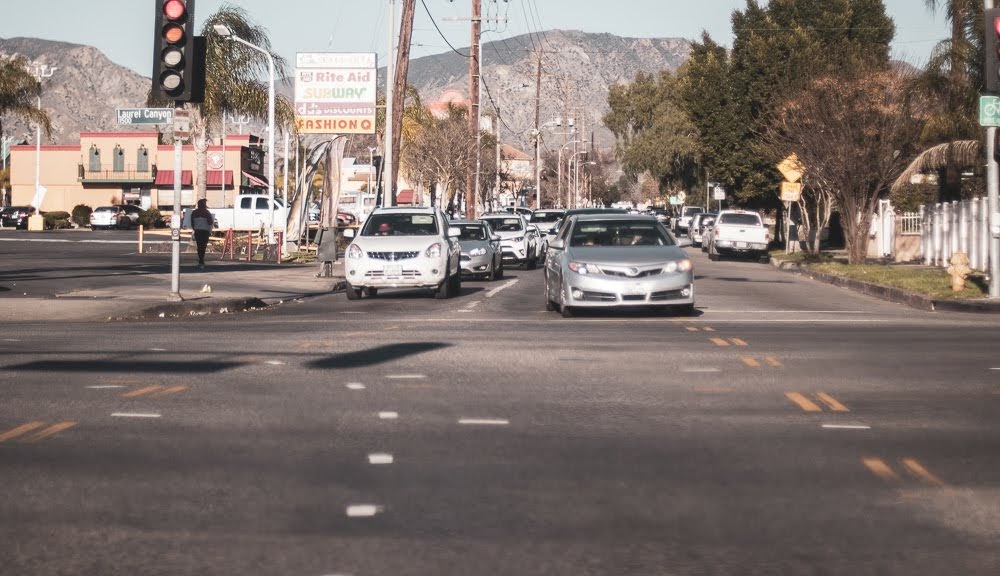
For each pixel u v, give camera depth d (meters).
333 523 6.71
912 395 11.50
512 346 15.81
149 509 6.99
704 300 26.91
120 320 21.12
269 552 6.11
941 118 36.50
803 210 48.47
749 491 7.55
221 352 14.93
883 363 13.96
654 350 15.32
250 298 25.14
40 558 5.99
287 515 6.88
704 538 6.45
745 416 10.30
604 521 6.79
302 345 15.84
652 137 104.00
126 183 111.50
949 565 5.98
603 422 9.97
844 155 39.59
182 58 21.62
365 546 6.24
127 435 9.28
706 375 12.87
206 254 48.31
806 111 40.75
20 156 112.81
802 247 63.16
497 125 96.56
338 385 12.02
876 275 32.84
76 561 5.94
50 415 10.13
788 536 6.50
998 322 20.44
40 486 7.54
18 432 9.35
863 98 40.03
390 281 26.80
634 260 21.44
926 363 13.96
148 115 22.36
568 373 13.00
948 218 40.34
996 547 6.32
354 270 26.95
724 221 53.78
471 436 9.33
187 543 6.28
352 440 9.14
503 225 45.06
